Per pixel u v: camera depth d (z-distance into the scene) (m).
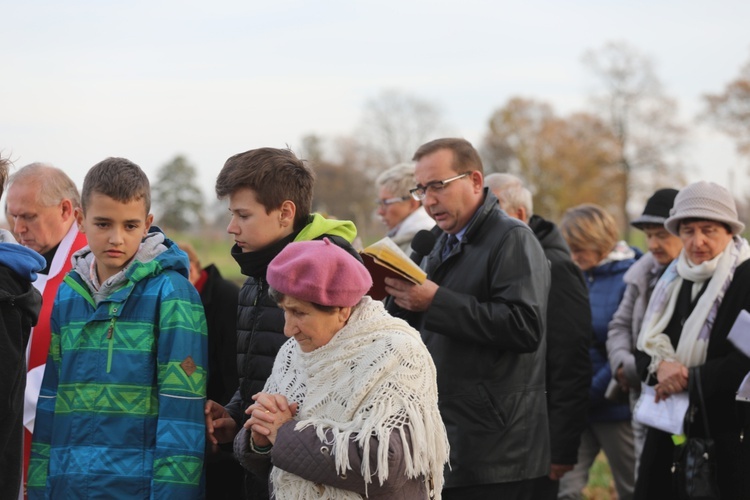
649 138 59.81
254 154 3.31
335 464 2.54
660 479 4.49
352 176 66.75
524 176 63.03
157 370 3.28
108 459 3.20
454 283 4.13
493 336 3.84
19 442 3.18
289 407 2.72
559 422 4.91
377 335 2.68
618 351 5.28
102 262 3.31
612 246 5.90
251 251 3.29
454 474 3.90
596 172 60.19
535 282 3.97
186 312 3.28
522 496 4.04
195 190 49.72
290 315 2.68
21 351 3.04
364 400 2.61
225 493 3.88
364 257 3.74
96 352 3.29
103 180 3.26
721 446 4.18
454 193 4.18
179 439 3.16
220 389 4.12
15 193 4.29
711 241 4.35
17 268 3.07
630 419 5.62
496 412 3.92
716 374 4.17
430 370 2.70
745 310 4.15
